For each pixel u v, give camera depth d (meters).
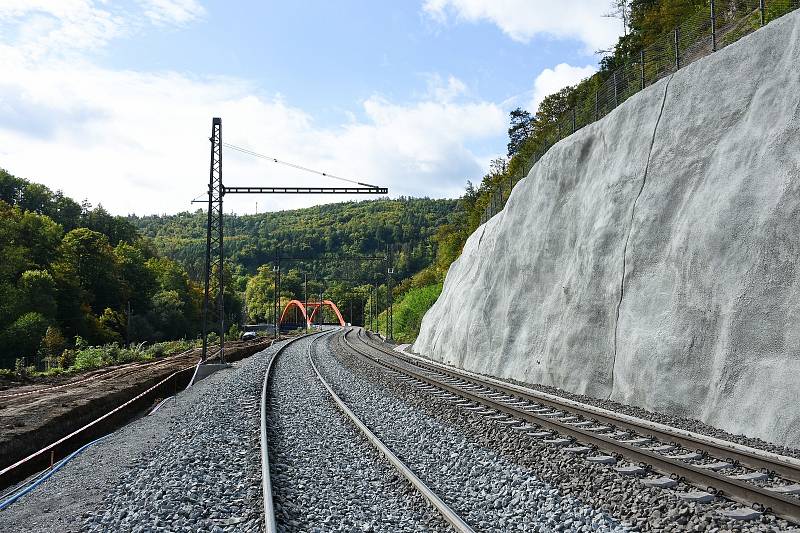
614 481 7.48
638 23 48.88
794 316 10.55
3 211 66.50
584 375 16.94
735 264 12.16
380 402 15.37
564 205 21.83
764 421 10.34
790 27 12.95
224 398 16.80
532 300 22.52
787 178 11.52
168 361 35.81
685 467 7.30
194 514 6.50
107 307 75.19
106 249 80.06
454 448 9.85
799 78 12.09
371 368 24.94
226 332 97.31
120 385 20.44
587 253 18.39
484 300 27.12
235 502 7.03
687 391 12.63
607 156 19.34
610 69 49.97
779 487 7.07
